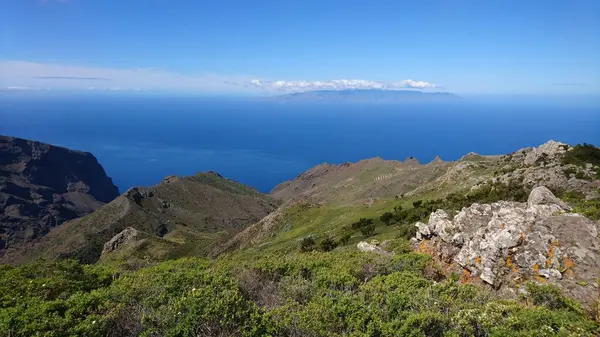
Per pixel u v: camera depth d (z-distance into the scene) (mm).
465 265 14586
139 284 11625
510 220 14203
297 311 9180
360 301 9758
